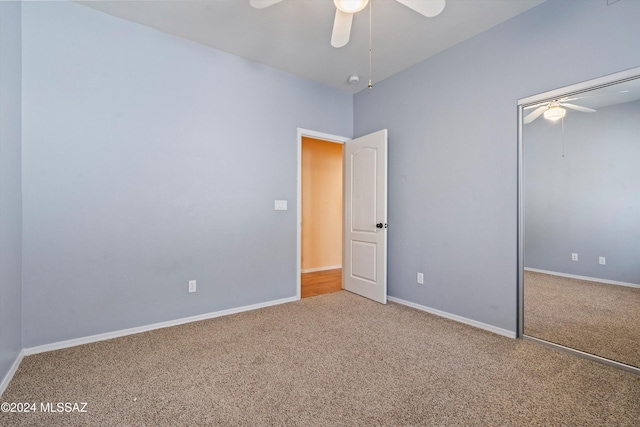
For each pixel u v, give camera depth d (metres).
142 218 2.46
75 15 2.20
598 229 2.12
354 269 3.68
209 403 1.55
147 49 2.48
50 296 2.12
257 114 3.08
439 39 2.64
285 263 3.29
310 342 2.28
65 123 2.16
